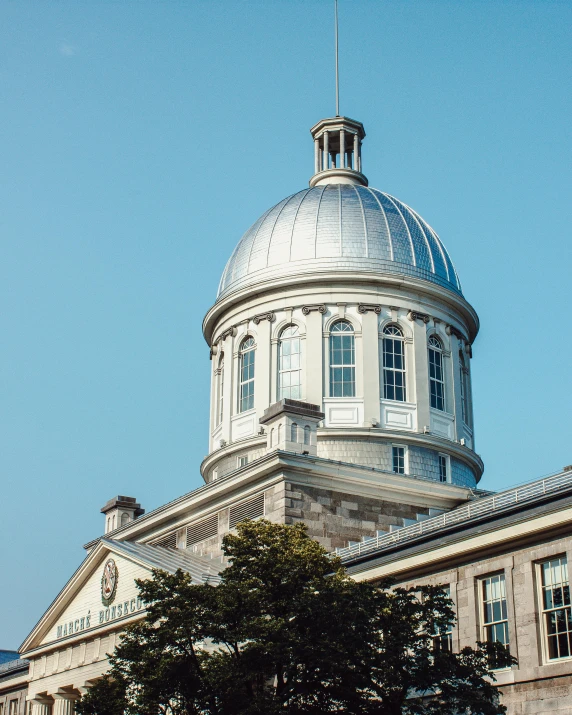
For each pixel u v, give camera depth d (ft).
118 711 128.57
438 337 213.66
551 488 128.06
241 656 117.19
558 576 121.70
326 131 241.35
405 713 120.16
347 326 207.62
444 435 207.72
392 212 221.66
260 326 211.61
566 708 115.65
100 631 184.75
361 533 179.83
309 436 185.37
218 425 220.23
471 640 128.47
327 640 112.37
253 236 223.92
